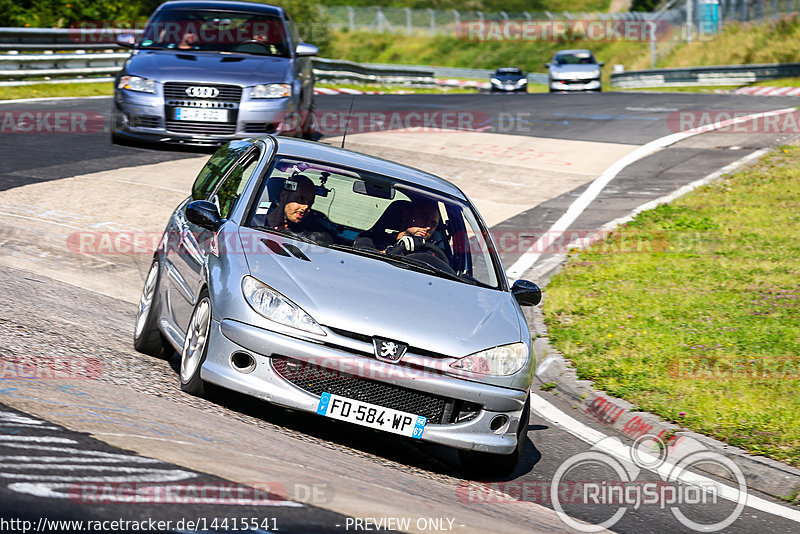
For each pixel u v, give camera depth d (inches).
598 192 1449.3
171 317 601.0
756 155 1694.1
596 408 713.0
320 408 497.0
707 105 2426.2
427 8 7303.2
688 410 697.0
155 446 393.7
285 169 625.0
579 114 2242.9
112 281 831.7
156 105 1364.4
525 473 570.3
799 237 1229.1
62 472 337.4
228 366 503.5
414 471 512.7
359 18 6963.6
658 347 831.7
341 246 586.2
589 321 901.8
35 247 883.4
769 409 706.2
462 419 516.1
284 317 501.4
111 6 2874.0
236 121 1371.8
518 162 1619.1
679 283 1036.5
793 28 4352.9
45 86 2086.6
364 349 498.9
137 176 1230.3
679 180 1535.4
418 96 2687.0
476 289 588.7
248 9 1524.4
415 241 613.9
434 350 509.7
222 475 372.2
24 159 1259.2
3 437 367.9
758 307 954.7
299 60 1504.7
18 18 2696.9
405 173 673.0
